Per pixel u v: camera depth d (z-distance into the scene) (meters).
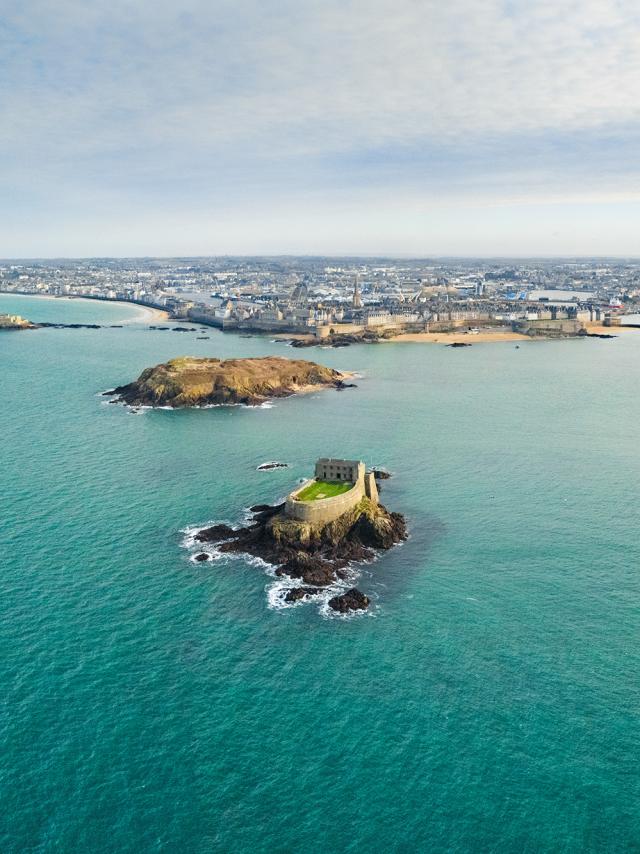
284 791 99.50
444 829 94.38
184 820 95.12
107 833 93.19
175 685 119.38
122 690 117.88
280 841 92.38
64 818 95.12
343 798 98.62
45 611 139.75
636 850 91.81
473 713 113.50
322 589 150.00
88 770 102.25
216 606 142.75
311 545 166.25
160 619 137.75
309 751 106.06
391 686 119.56
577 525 180.25
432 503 195.25
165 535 173.38
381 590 149.62
